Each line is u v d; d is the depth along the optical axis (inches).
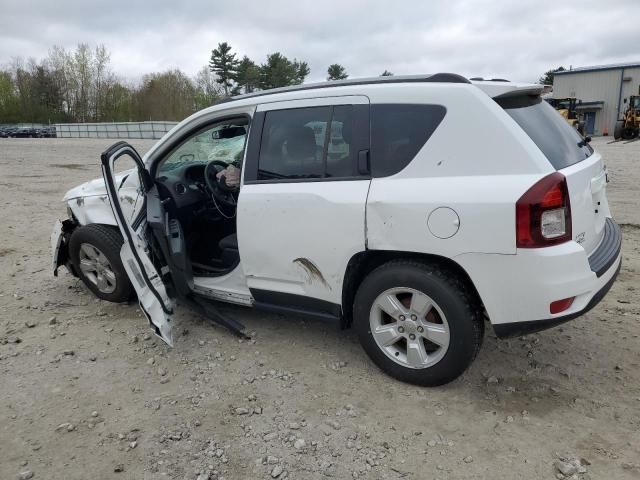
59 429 121.1
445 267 126.9
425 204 121.4
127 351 157.0
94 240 180.4
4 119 3213.6
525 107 131.1
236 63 2938.0
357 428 120.6
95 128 1937.7
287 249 142.8
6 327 173.5
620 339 158.7
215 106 158.9
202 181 185.8
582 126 1181.7
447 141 123.0
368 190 129.6
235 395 134.0
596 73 1788.9
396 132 129.2
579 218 120.4
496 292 118.4
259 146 148.3
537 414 124.3
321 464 109.7
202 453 113.2
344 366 146.5
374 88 133.3
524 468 107.5
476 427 120.2
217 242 185.8
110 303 191.2
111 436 118.8
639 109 1166.3
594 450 111.8
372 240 128.9
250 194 146.9
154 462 110.7
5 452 114.0
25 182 525.3
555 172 115.1
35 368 147.8
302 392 134.7
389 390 134.7
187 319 176.9
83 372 145.7
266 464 109.9
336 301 140.1
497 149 118.2
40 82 3292.3
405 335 133.3
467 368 129.5
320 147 138.9
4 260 247.6
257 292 153.6
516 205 112.7
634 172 519.8
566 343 157.2
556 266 113.5
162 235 157.2
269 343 160.4
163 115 3125.0
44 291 205.3
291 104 144.6
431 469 107.9
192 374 143.9
